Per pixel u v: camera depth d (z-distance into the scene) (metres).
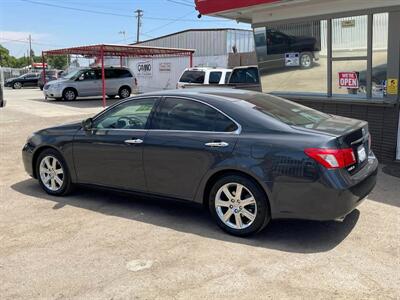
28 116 16.31
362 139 4.90
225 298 3.54
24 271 4.02
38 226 5.11
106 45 21.86
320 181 4.29
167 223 5.18
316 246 4.52
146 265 4.11
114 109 5.71
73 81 24.34
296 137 4.49
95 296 3.59
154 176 5.27
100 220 5.29
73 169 5.99
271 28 9.73
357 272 3.96
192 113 5.13
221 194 4.86
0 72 18.09
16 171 7.80
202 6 9.80
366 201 5.92
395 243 4.59
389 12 7.74
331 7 8.56
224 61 28.23
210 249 4.46
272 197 4.51
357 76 8.45
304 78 9.35
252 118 4.79
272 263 4.14
